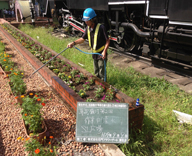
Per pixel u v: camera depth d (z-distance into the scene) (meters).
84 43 9.77
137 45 7.25
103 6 7.29
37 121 2.93
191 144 2.93
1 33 12.77
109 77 5.14
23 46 7.78
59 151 2.75
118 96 3.56
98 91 3.84
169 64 5.78
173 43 5.47
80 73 4.77
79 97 3.44
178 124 3.38
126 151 2.70
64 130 3.18
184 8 4.54
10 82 4.60
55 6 13.24
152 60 6.21
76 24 11.41
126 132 2.79
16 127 3.26
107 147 2.72
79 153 2.72
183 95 4.25
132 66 6.27
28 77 5.38
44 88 4.70
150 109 3.86
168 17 5.08
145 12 5.68
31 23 16.62
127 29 7.47
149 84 4.94
